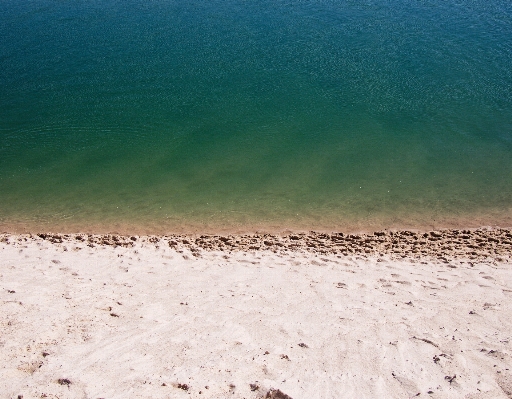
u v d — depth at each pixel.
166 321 7.68
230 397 5.69
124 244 11.88
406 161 15.85
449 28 25.67
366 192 14.43
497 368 6.37
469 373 6.29
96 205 14.26
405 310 8.34
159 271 10.20
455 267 10.37
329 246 11.73
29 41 26.41
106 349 6.69
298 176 15.34
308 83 20.80
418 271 10.20
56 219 13.57
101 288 9.10
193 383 5.94
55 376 5.95
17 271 9.93
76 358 6.41
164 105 19.70
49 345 6.72
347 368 6.41
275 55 23.38
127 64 23.17
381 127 17.72
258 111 19.02
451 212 13.32
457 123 17.78
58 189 15.16
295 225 12.99
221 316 7.94
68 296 8.59
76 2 33.16
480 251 11.23
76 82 21.78
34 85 21.69
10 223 13.40
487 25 25.86
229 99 19.89
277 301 8.68
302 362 6.54
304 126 17.97
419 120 18.05
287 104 19.36
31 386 5.74
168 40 25.75
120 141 17.61
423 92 19.75
